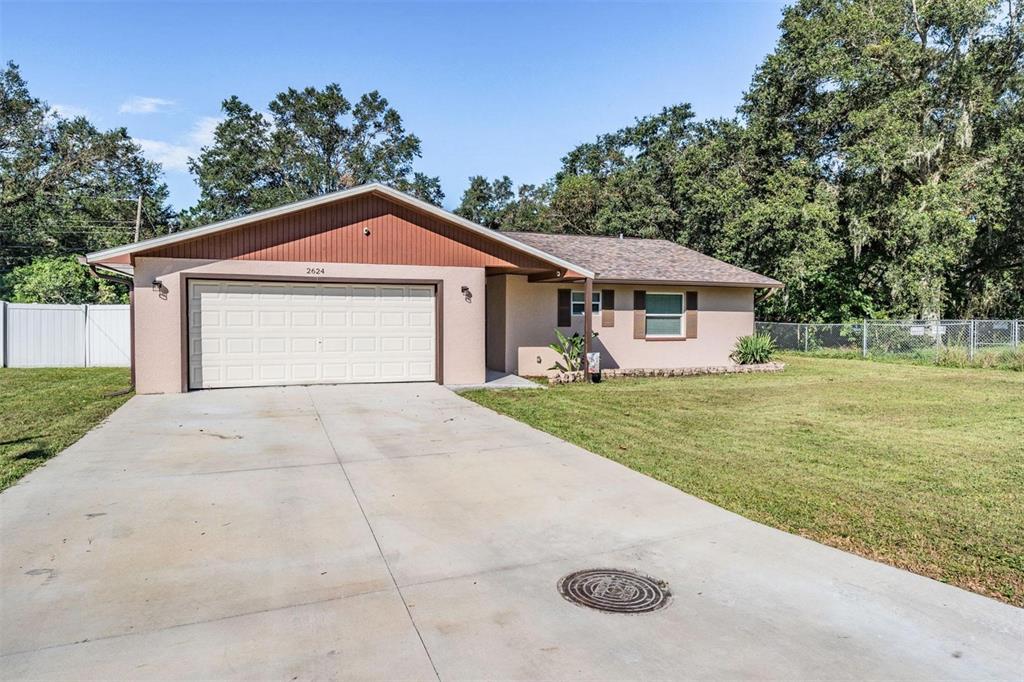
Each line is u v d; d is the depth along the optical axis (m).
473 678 2.74
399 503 5.21
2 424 8.20
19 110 33.31
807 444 7.67
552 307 15.34
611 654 2.95
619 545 4.36
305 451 6.97
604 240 19.48
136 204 35.97
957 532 4.68
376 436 7.80
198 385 11.36
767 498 5.46
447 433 8.06
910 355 20.67
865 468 6.53
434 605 3.43
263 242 11.55
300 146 41.44
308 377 12.07
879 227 25.23
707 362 17.33
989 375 16.05
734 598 3.57
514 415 9.45
